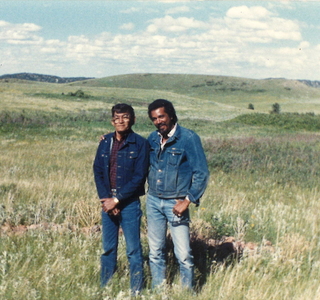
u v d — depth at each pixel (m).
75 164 15.34
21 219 6.11
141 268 3.85
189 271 3.82
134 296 3.66
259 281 4.26
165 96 98.06
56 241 4.96
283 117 45.53
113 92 99.19
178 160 3.71
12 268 3.94
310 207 8.98
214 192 9.98
